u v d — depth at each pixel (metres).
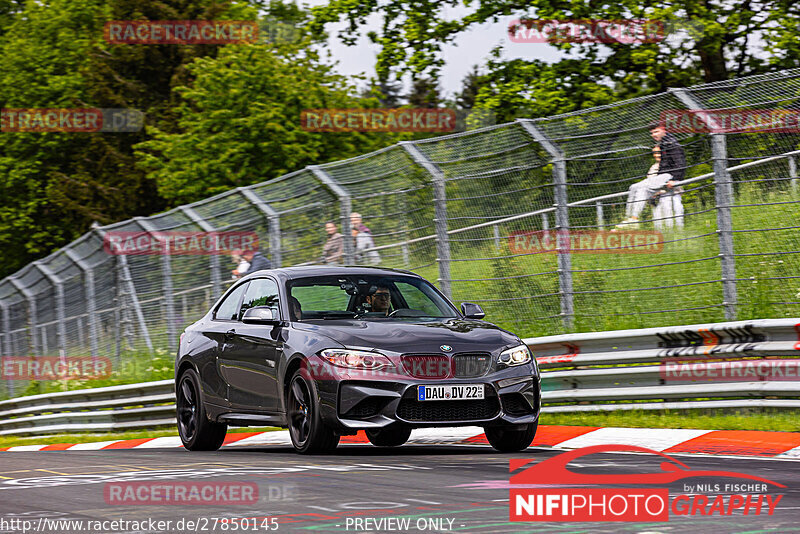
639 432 23.05
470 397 20.75
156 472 19.02
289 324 22.95
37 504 15.41
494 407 21.09
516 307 32.56
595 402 27.03
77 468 21.03
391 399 20.45
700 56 64.31
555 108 61.62
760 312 27.72
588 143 31.02
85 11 116.56
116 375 48.12
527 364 21.69
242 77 84.56
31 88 112.19
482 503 13.79
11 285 59.53
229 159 83.94
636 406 26.00
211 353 25.45
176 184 86.12
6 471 21.33
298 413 21.91
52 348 54.62
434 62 67.81
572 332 31.09
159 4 110.19
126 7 110.62
